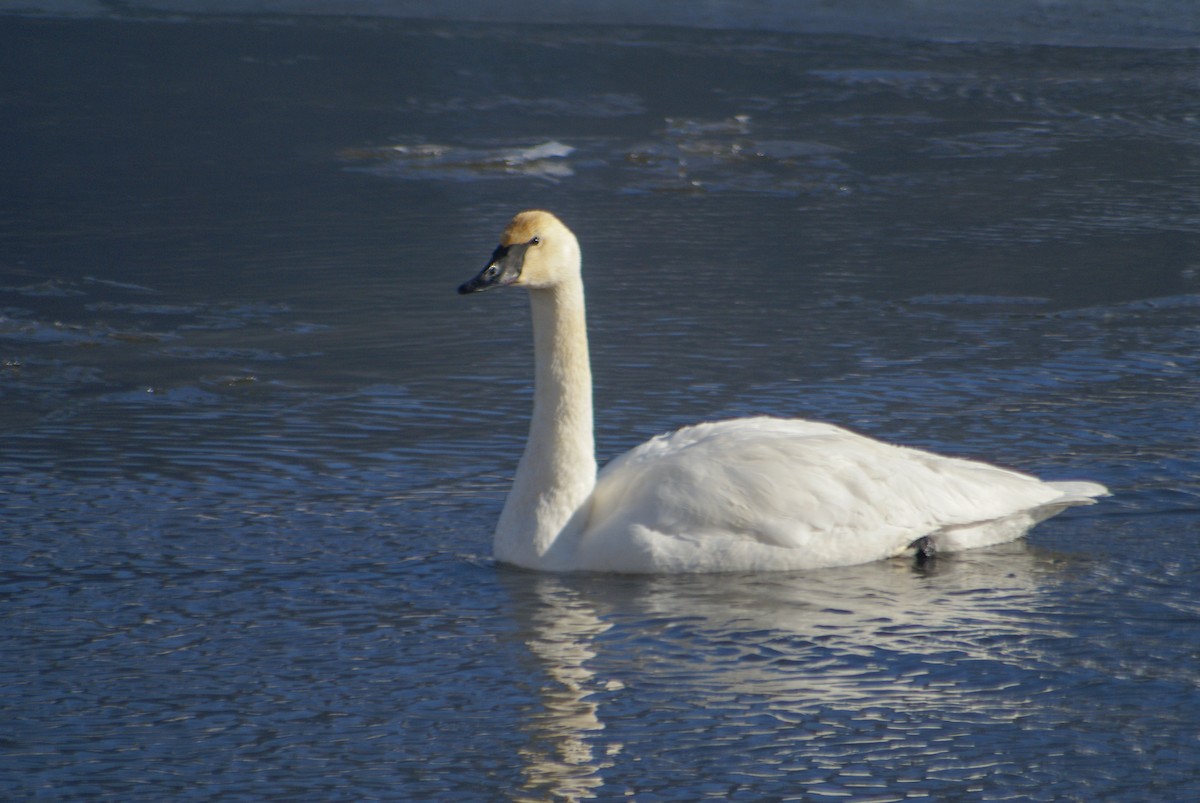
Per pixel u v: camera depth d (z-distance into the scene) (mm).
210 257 21141
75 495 12086
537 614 9797
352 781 7809
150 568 10586
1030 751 8039
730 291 19438
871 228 22984
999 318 18172
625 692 8734
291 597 10094
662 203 24672
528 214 10562
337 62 36906
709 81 35125
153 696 8742
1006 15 42625
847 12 43250
